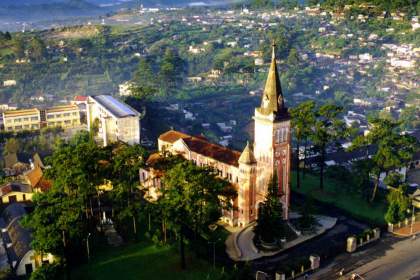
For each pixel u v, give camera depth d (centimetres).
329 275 10419
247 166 12012
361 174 13938
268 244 11525
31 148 19725
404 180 15500
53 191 11031
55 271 9644
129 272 10562
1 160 18600
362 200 14262
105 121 18700
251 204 12400
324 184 15438
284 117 12100
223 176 12838
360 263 10894
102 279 10306
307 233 12150
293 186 15238
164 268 10725
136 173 12606
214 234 12031
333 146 18788
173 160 12325
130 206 11506
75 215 10231
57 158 11688
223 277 9975
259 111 12194
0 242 11688
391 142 13862
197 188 10450
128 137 18450
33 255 10562
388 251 11412
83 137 19862
